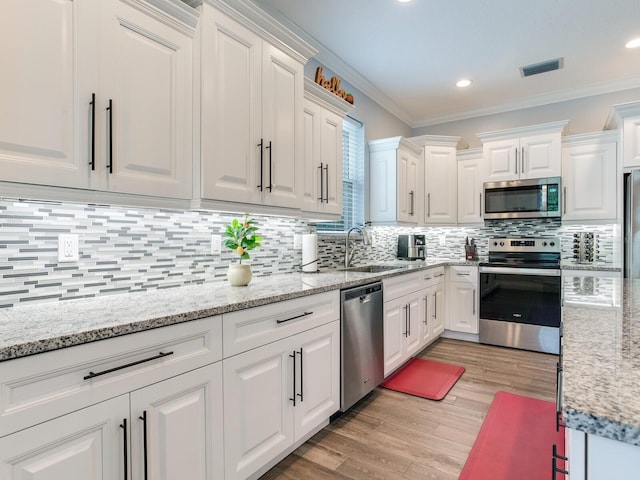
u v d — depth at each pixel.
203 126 1.65
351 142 3.75
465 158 4.29
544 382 2.78
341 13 2.63
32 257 1.44
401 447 1.94
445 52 3.17
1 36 1.10
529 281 3.56
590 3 2.51
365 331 2.38
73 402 1.01
